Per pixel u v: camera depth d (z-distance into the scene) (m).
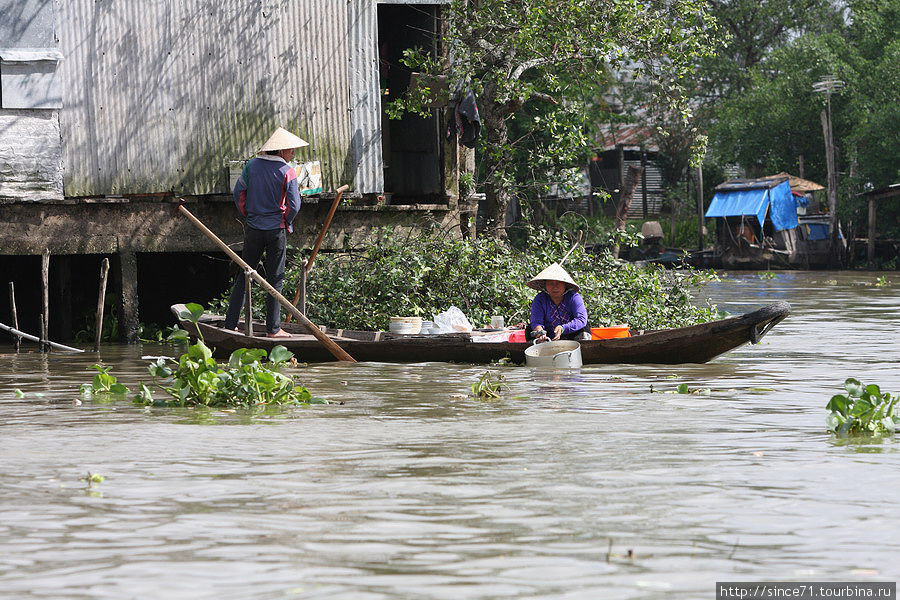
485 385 18.14
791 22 110.81
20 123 29.42
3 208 29.06
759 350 26.30
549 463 12.44
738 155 101.88
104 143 30.30
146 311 35.84
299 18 32.38
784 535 9.40
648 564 8.58
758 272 84.56
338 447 13.52
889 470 11.98
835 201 90.56
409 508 10.35
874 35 97.56
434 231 34.03
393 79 39.25
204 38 31.34
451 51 36.56
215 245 31.72
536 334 23.08
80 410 16.88
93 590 7.98
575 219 43.25
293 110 32.38
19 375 22.09
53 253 29.59
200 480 11.60
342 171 32.97
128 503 10.59
